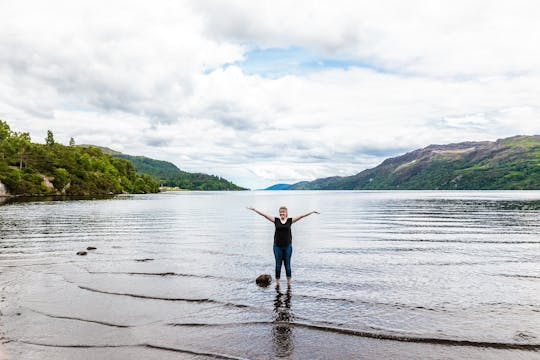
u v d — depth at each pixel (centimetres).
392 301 1195
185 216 5044
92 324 998
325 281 1441
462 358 804
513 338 910
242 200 13062
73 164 15575
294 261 1844
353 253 2072
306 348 849
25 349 848
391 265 1745
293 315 1063
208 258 1917
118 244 2406
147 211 5991
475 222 3909
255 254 2036
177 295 1254
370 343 879
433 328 972
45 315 1066
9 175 11925
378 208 6900
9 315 1065
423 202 9388
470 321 1024
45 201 8681
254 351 835
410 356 811
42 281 1439
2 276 1520
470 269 1662
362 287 1357
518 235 2839
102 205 7469
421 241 2541
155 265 1738
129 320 1027
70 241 2533
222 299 1210
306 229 3325
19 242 2473
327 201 11512
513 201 9394
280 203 10312
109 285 1382
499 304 1172
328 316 1055
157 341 890
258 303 1171
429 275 1545
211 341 889
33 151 15312
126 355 817
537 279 1484
